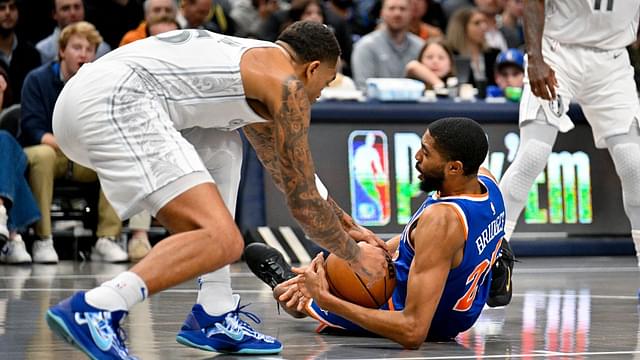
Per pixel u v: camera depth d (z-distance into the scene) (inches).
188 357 245.3
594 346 266.4
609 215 606.5
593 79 386.0
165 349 257.1
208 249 211.8
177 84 223.0
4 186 518.0
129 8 649.0
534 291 411.2
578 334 290.0
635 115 386.0
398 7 629.0
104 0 641.0
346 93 568.4
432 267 258.1
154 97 222.5
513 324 312.7
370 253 241.9
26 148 542.6
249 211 558.9
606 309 350.6
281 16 705.6
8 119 554.9
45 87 546.6
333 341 275.6
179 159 216.8
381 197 572.4
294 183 219.9
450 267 263.4
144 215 563.8
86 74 223.1
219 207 216.1
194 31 231.9
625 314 336.8
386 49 633.0
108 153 217.6
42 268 509.0
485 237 266.4
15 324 302.7
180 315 324.8
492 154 582.2
